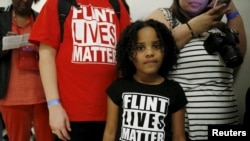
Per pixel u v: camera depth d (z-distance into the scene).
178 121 1.10
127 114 1.05
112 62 1.13
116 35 1.16
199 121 1.19
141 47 1.07
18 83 1.56
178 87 1.11
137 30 1.09
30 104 1.58
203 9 1.26
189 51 1.21
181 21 1.28
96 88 1.09
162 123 1.04
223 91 1.22
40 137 1.67
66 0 1.11
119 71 1.14
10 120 1.61
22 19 1.60
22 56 1.56
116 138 1.07
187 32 1.19
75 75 1.08
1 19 1.57
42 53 1.08
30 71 1.58
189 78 1.21
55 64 1.09
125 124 1.05
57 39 1.08
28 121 1.65
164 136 1.05
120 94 1.08
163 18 1.28
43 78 1.06
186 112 1.21
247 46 1.59
